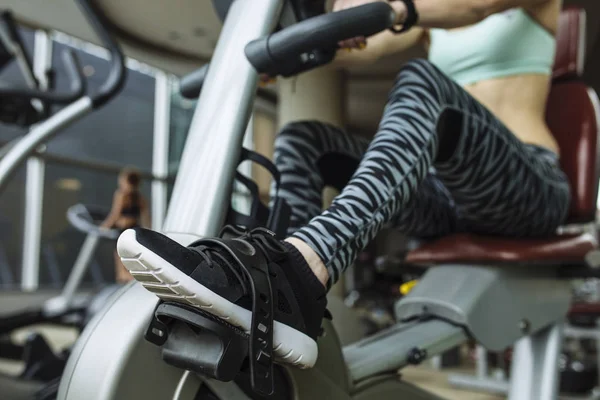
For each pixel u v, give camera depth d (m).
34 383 1.54
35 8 4.45
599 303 2.37
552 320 1.35
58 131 1.53
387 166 0.82
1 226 6.25
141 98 7.54
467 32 1.44
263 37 0.83
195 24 4.75
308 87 3.98
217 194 0.80
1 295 5.77
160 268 0.58
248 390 0.77
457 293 1.19
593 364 2.58
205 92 0.88
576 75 1.57
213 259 0.64
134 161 7.48
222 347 0.63
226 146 0.82
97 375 0.68
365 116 6.75
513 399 1.36
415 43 1.56
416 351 1.05
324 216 0.77
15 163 1.49
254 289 0.62
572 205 1.42
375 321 4.34
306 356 0.70
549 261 1.23
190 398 0.72
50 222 6.44
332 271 0.75
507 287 1.24
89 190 6.86
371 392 0.97
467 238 1.27
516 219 1.20
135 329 0.70
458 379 2.55
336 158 1.15
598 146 1.44
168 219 0.82
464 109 1.00
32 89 1.60
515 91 1.38
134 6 4.46
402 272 1.65
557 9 1.40
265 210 0.87
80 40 5.07
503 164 1.09
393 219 1.27
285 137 1.09
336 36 0.77
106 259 6.99
